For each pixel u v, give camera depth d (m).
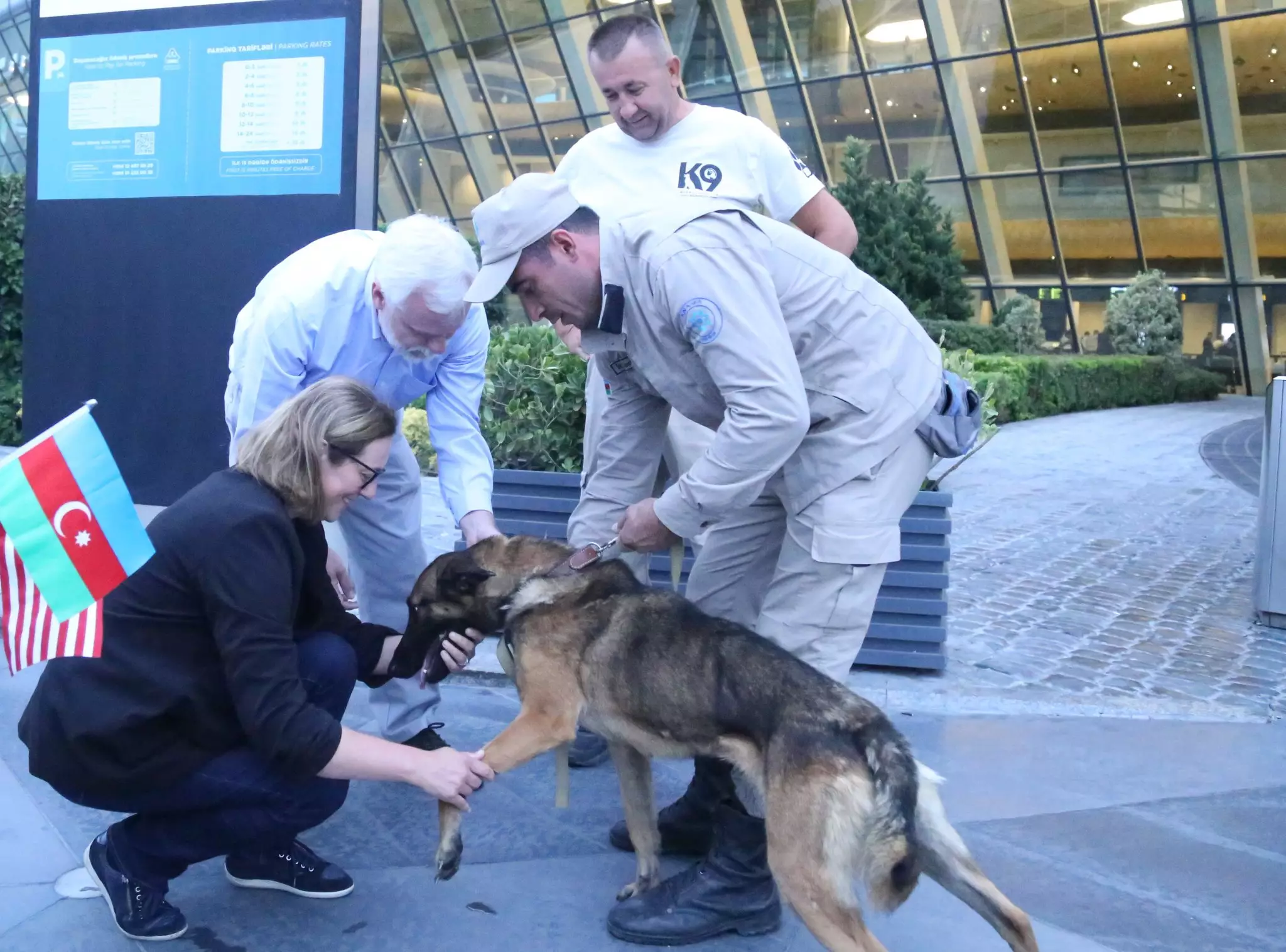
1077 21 20.86
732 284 2.53
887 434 2.77
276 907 2.84
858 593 2.81
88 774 2.44
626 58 3.63
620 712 2.65
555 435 5.31
